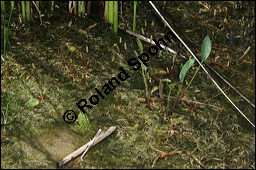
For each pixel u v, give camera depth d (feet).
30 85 5.86
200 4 7.61
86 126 5.42
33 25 6.75
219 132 5.54
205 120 5.66
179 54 6.56
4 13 6.86
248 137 5.52
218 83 6.24
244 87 6.25
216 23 7.27
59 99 5.73
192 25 7.18
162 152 5.19
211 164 5.12
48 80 5.96
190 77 6.26
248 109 5.92
